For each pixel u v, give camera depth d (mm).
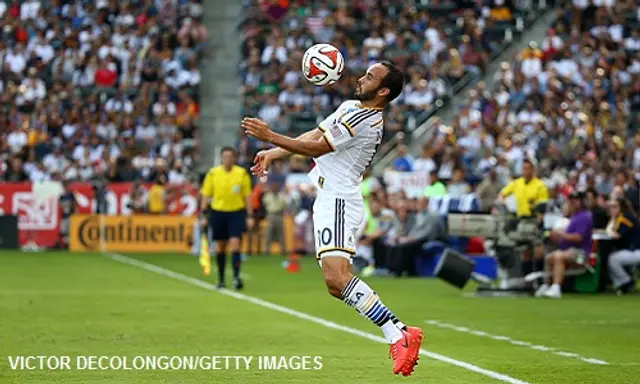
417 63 136500
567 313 58812
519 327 51625
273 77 136500
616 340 46906
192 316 54062
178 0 146500
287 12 146875
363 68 136625
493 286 70750
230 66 143750
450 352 42438
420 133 129625
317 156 33938
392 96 34562
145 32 141375
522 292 69938
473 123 123562
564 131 121938
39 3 144375
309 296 65938
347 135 33656
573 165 115625
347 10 145875
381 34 141125
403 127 130500
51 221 119562
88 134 129125
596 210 75125
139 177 125875
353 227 34281
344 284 33719
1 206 119250
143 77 136875
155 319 52594
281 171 115812
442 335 48094
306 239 117188
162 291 68750
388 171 110125
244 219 71125
